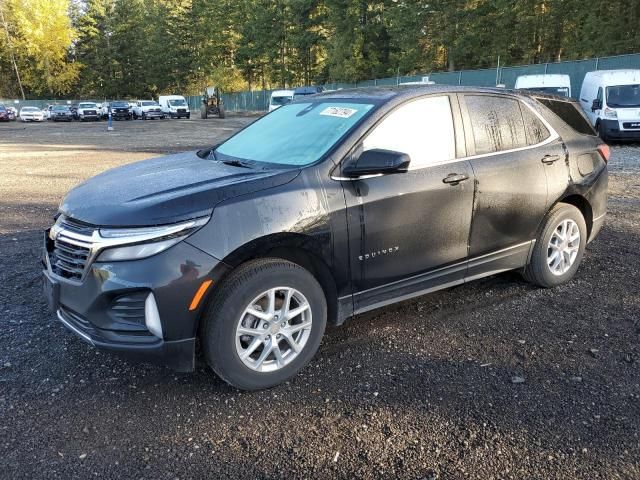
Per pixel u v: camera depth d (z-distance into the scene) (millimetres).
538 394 3211
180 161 4086
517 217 4375
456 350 3760
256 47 60625
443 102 4062
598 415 3000
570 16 34344
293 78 59594
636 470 2572
